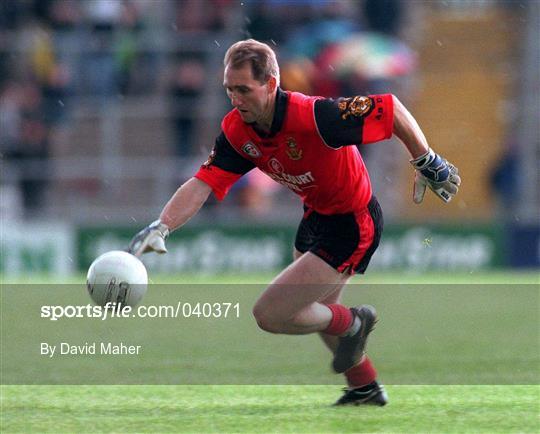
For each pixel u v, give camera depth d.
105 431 17.59
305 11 69.44
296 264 19.41
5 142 66.94
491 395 21.83
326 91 67.94
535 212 68.62
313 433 17.25
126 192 69.50
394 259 64.69
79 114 71.88
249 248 65.00
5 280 58.59
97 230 64.12
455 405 20.39
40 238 63.66
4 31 71.19
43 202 67.88
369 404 20.27
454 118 77.62
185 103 70.94
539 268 64.88
